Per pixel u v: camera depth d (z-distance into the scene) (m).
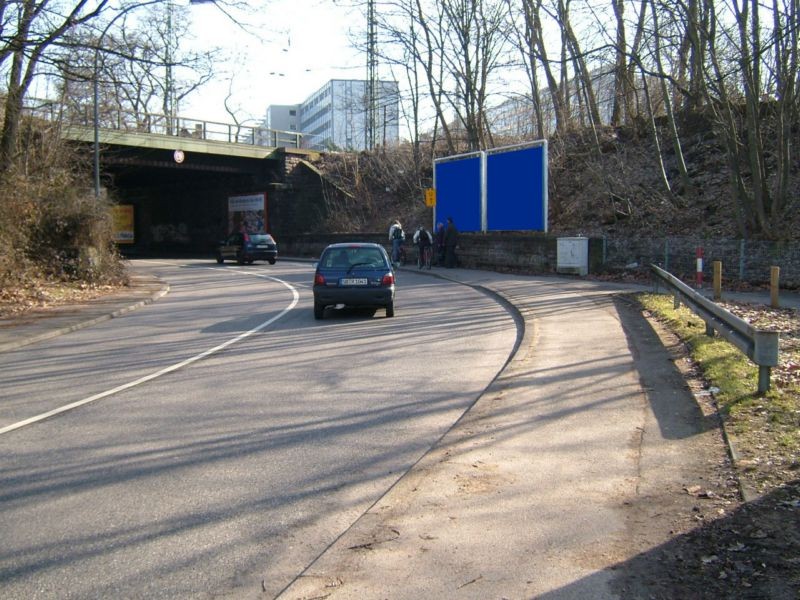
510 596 3.61
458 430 6.61
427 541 4.26
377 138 56.97
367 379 9.02
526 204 27.70
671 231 24.98
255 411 7.50
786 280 19.22
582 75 28.09
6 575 3.97
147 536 4.45
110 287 22.77
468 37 34.81
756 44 18.33
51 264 21.98
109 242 24.11
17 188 21.02
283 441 6.42
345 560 4.04
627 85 30.00
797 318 13.34
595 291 18.77
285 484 5.34
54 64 15.89
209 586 3.83
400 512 4.70
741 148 25.34
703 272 21.33
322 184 47.06
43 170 23.91
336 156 48.56
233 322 14.87
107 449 6.26
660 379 8.31
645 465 5.46
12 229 20.20
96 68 16.38
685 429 6.34
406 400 7.89
